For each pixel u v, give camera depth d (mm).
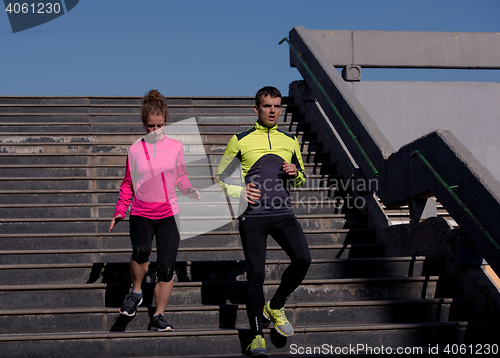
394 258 4145
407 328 3391
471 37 7879
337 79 6242
